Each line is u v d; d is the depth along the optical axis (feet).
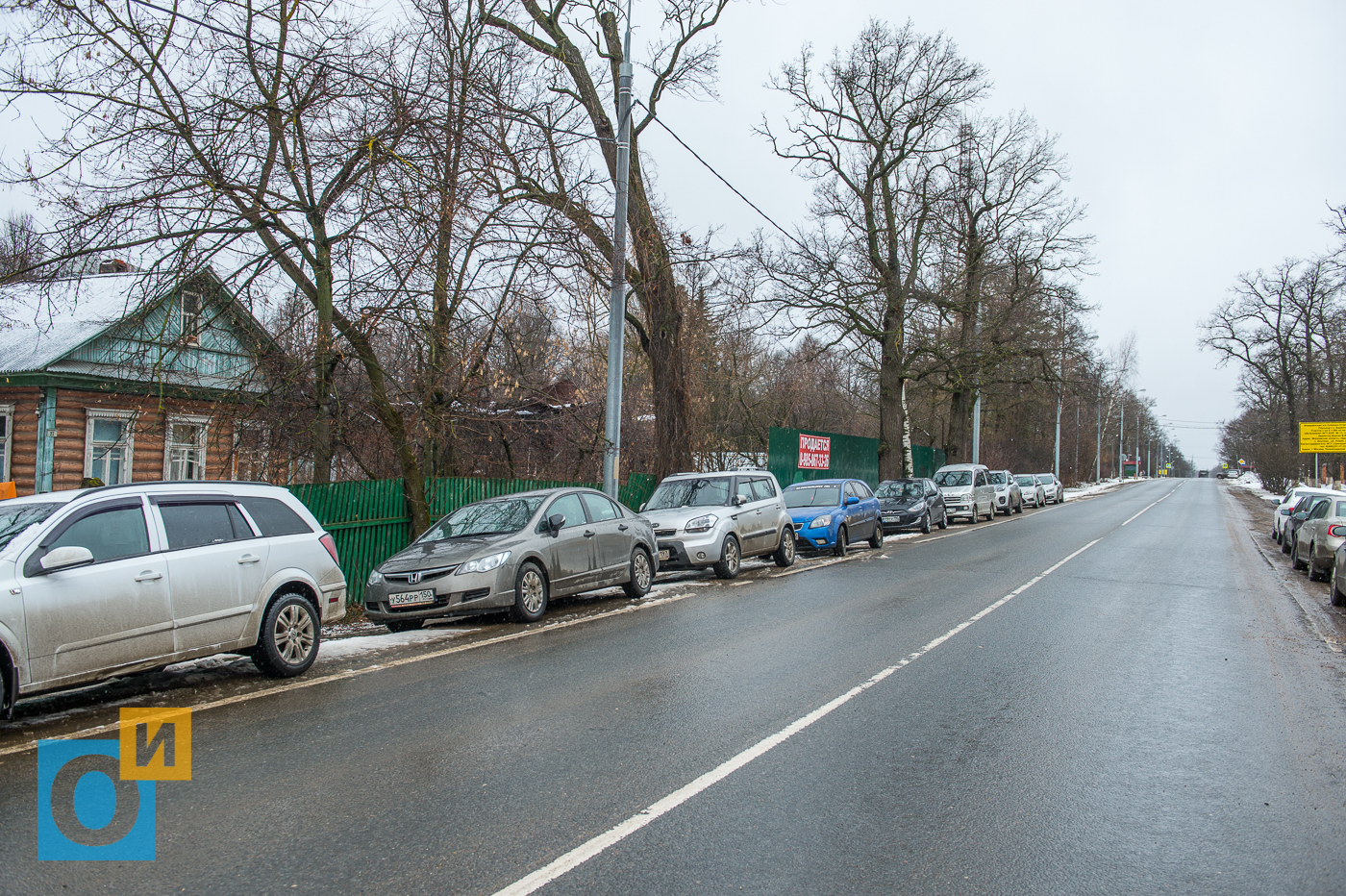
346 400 40.19
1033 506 132.98
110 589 20.12
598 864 12.30
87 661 19.60
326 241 35.94
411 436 43.68
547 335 57.82
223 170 33.65
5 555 18.83
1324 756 17.66
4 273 30.86
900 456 103.24
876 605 36.76
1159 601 38.99
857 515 61.52
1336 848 13.15
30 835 13.28
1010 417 176.24
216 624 22.27
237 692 22.36
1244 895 11.60
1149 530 85.15
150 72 31.71
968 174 98.99
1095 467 290.35
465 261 39.14
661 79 56.90
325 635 32.01
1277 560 60.85
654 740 18.13
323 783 15.61
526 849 12.80
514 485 47.93
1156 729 19.40
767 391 126.31
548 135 43.42
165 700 21.66
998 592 40.70
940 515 86.07
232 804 14.58
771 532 51.06
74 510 20.35
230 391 36.94
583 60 54.08
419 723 19.40
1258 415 206.49
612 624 32.32
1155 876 12.15
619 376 48.11
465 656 26.73
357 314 36.78
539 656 26.63
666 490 50.57
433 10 40.19
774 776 16.08
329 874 11.95
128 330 36.27
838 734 18.72
